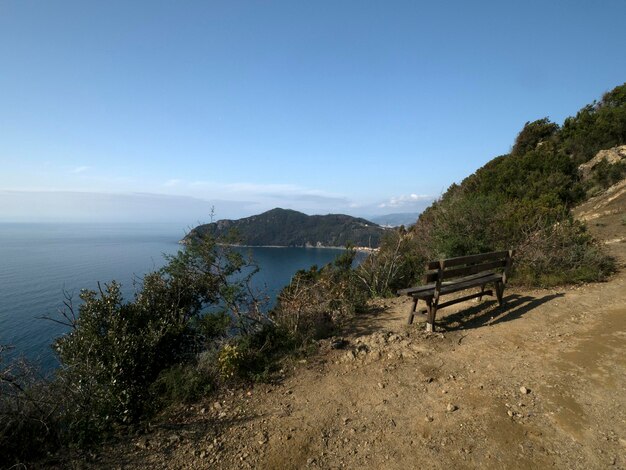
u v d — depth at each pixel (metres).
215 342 5.39
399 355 4.83
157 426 3.62
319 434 3.35
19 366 3.81
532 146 25.83
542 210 9.45
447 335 5.41
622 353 4.25
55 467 3.04
